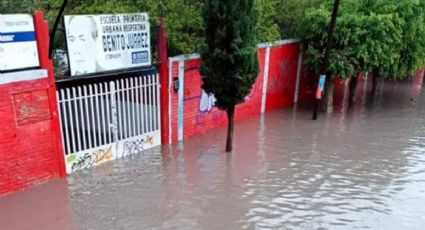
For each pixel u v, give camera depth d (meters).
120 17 10.72
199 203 8.93
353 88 18.52
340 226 8.18
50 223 8.02
